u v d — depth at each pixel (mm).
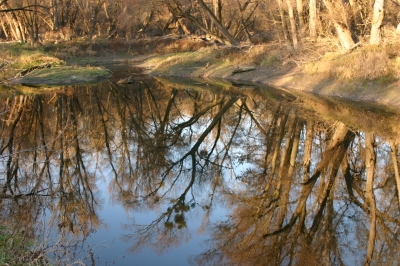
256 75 22359
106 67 31188
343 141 11078
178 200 8625
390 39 16703
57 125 13523
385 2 19766
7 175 8734
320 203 7957
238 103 17219
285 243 6516
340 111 13828
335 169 9547
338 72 16875
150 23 40344
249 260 6023
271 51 23438
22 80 23109
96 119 15281
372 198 8109
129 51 36969
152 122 15445
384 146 10359
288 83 19344
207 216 7637
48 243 5445
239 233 6883
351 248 6324
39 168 9398
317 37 21141
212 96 19047
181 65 27344
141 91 20938
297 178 9281
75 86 22312
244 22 27047
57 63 26328
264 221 7316
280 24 24906
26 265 4473
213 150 12359
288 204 7961
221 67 25219
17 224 5703
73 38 40281
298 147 11172
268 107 15750
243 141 12922
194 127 14781
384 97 14281
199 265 5875
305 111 14336
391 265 5797
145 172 10445
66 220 6824
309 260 5961
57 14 40438
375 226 6984
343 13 17969
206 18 34156
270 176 9695
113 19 39938
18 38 36875
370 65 15555
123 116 16094
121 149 12164
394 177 8938
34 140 11344
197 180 9898
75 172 9742
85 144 12352
